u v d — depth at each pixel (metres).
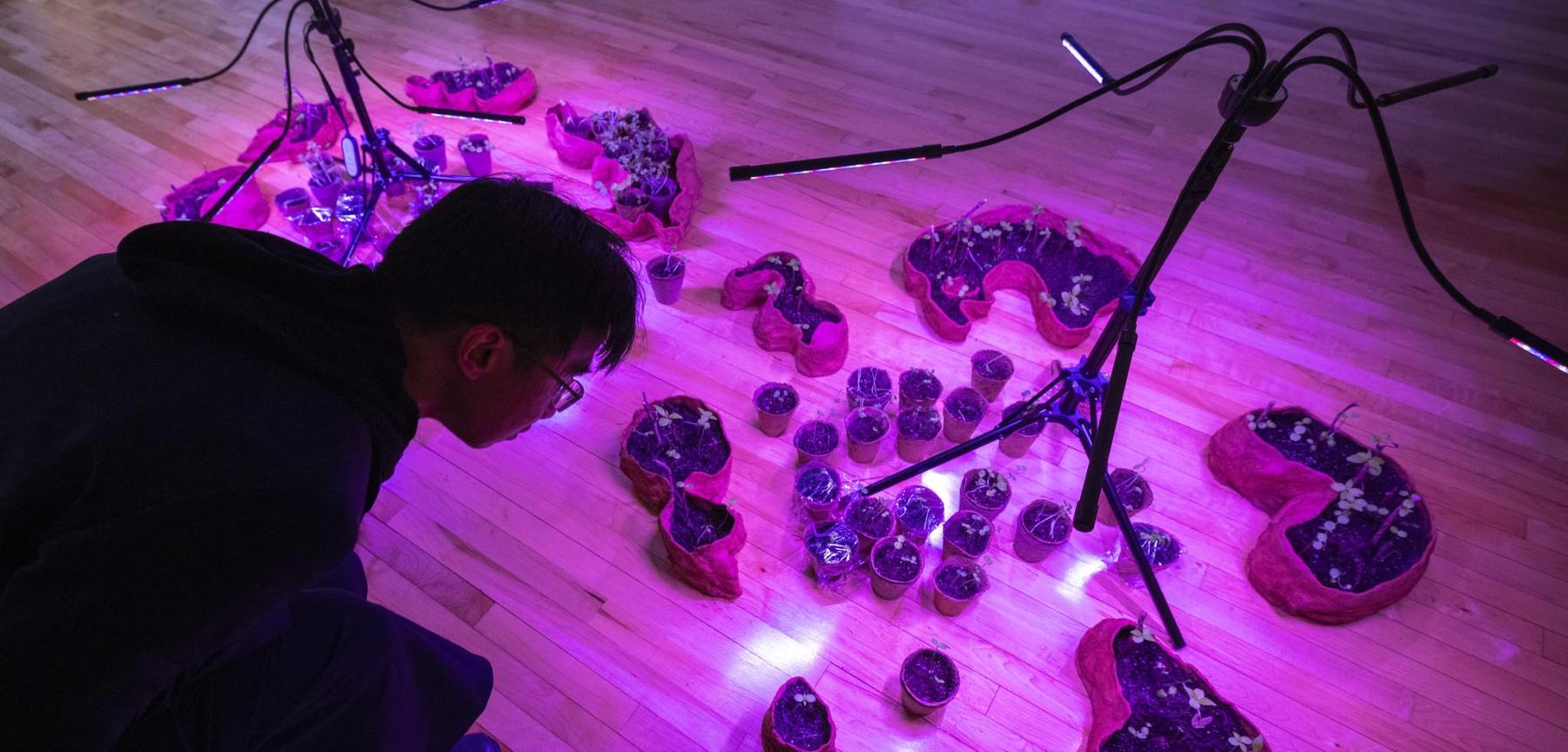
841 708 1.97
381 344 0.80
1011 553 2.26
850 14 4.52
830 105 3.83
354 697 1.23
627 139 3.37
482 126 3.66
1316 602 2.08
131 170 3.44
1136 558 2.07
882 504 2.26
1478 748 1.92
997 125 3.72
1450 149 3.54
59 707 0.66
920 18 4.49
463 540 2.26
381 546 2.24
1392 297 2.93
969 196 3.33
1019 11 4.55
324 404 0.76
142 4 4.68
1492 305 2.88
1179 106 3.82
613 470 2.42
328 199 3.18
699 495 2.25
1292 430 2.43
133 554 0.66
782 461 2.45
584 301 0.88
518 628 2.09
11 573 0.72
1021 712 1.97
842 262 3.04
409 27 4.38
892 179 3.41
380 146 2.99
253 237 0.84
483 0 4.32
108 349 0.74
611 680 2.00
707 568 2.09
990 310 2.89
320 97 3.85
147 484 0.67
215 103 3.83
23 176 3.41
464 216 0.84
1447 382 2.66
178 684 0.97
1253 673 2.03
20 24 4.54
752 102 3.85
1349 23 4.39
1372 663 2.05
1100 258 2.96
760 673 2.03
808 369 2.64
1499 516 2.31
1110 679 1.92
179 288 0.74
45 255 3.06
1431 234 3.15
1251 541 2.29
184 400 0.70
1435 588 2.17
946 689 1.96
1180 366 2.71
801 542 2.26
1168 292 2.93
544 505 2.33
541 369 0.92
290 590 0.74
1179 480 2.42
